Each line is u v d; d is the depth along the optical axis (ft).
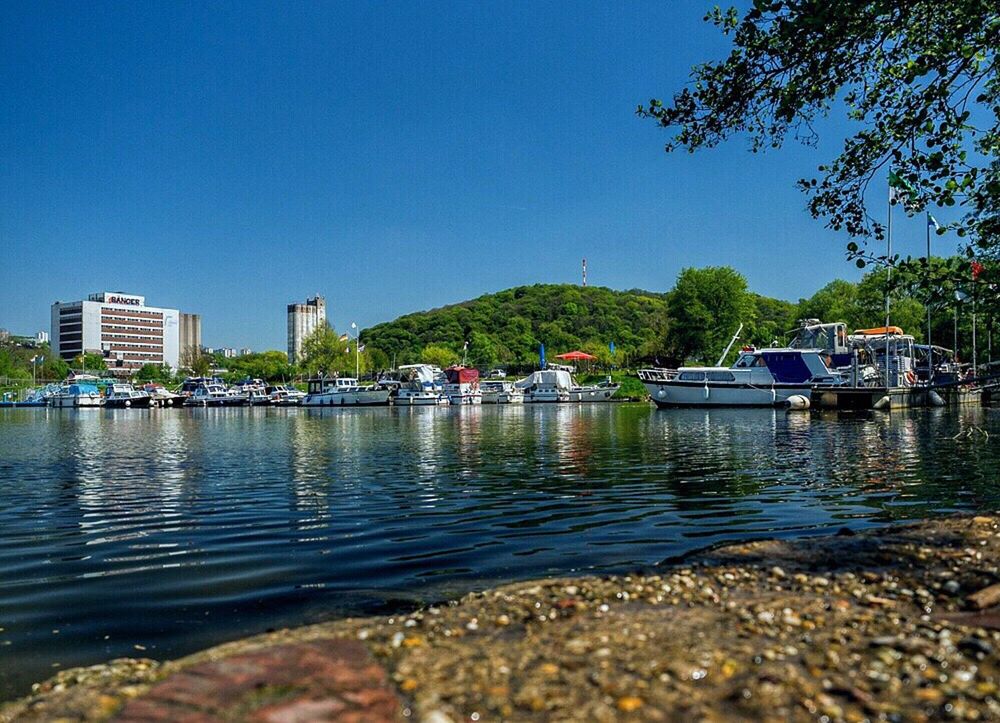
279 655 14.62
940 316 34.12
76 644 17.42
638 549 27.99
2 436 106.22
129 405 277.64
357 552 27.50
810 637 15.28
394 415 179.52
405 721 11.37
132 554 27.45
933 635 15.30
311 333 400.88
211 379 370.73
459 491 43.75
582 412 181.06
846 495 40.96
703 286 291.17
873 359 170.81
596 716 11.50
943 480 46.26
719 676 13.09
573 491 43.50
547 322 536.83
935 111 25.86
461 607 17.98
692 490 43.55
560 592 19.17
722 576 20.62
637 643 14.96
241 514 36.06
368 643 15.34
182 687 13.01
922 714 11.55
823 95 28.02
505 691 12.53
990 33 24.71
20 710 12.48
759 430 99.71
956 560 21.79
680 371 179.73
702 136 30.19
